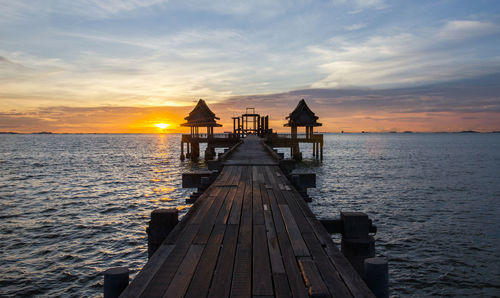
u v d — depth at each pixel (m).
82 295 11.52
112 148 120.94
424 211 22.88
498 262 14.02
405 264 13.88
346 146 140.00
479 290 11.81
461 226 19.19
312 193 29.28
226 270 4.26
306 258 4.63
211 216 6.91
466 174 43.88
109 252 15.22
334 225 6.51
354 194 28.92
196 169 47.69
